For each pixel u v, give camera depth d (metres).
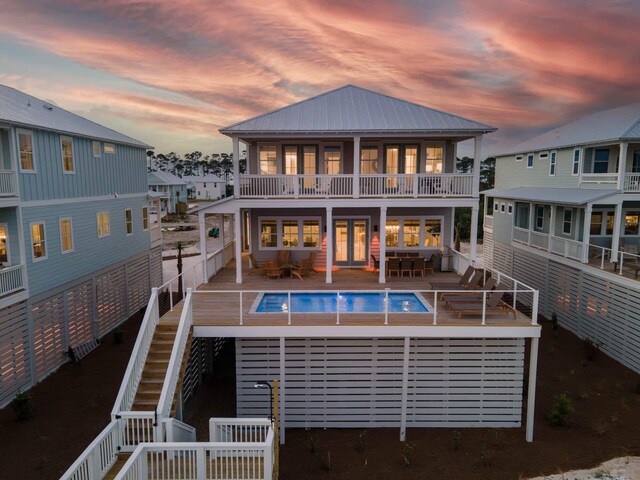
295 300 14.00
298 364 11.73
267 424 8.33
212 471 7.88
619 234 19.80
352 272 18.03
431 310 12.64
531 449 10.86
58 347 15.16
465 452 10.72
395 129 15.10
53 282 14.81
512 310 11.72
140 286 22.97
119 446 8.15
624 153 18.28
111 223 19.61
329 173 18.25
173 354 9.35
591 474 9.74
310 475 9.79
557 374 15.27
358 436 11.54
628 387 14.27
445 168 18.22
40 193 14.16
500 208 27.98
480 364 11.84
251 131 15.12
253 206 15.69
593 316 17.91
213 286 15.59
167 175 70.69
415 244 18.89
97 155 18.36
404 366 11.30
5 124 12.37
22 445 10.34
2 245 13.07
